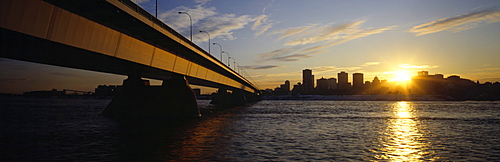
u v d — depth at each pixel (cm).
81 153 2644
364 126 5066
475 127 5109
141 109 6481
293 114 8238
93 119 6019
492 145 3212
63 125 4962
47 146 2984
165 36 4269
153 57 4584
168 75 7388
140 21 3525
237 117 6912
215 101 17575
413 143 3288
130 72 6619
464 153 2773
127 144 3095
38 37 2480
